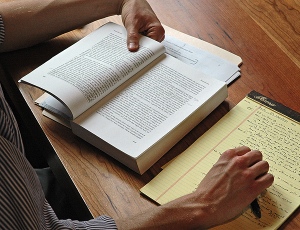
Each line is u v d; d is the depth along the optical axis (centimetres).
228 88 129
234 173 104
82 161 117
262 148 113
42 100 130
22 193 90
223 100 125
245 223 102
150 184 110
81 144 120
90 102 120
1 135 92
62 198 143
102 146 116
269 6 149
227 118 121
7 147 90
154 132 114
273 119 119
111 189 111
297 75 129
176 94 122
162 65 130
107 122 117
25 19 145
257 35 141
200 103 119
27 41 146
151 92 123
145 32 141
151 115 118
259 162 105
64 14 147
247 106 123
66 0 148
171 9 153
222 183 103
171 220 100
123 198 109
